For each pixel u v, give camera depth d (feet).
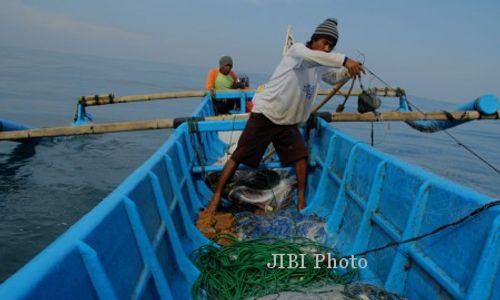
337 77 14.17
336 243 11.94
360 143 12.78
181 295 9.36
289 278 9.73
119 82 128.57
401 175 9.87
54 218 17.98
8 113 46.47
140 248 8.05
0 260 14.40
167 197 11.33
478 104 15.58
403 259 8.86
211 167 15.90
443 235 7.91
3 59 199.11
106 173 24.64
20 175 22.93
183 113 61.46
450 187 8.11
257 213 14.34
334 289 8.87
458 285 7.13
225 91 27.40
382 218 10.36
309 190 16.62
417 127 19.08
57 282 5.12
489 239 6.51
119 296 6.70
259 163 14.58
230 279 9.60
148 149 31.68
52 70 154.40
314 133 16.79
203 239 12.01
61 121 44.11
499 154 50.06
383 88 24.38
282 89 12.68
